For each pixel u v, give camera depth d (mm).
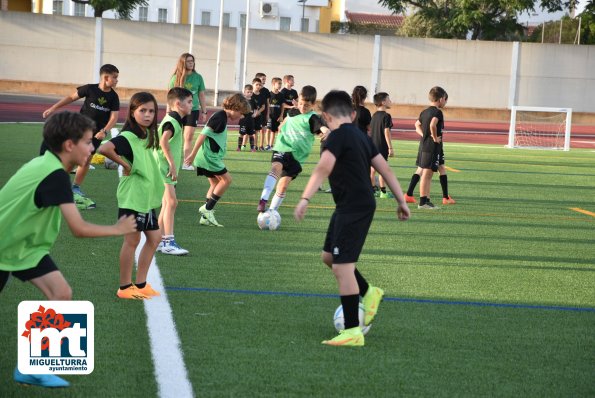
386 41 43750
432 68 43875
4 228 4219
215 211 11383
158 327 5746
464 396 4711
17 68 43438
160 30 43250
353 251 5445
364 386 4785
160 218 8391
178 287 6957
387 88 44062
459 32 49375
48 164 4266
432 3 50656
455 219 11961
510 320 6492
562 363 5422
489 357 5480
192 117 15422
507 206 13664
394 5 51625
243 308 6402
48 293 4367
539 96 43938
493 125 39438
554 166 21312
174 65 43531
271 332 5789
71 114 4328
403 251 9289
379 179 14391
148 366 4941
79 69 43562
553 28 54000
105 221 9930
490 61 43719
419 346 5652
